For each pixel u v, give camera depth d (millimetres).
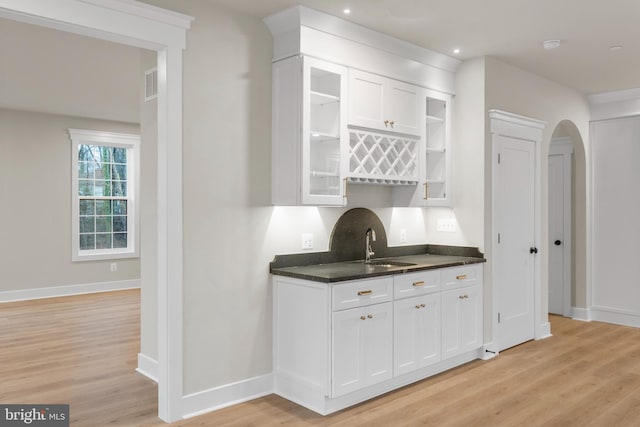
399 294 3545
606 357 4375
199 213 3141
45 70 4941
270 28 3488
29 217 7008
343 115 3551
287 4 3221
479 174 4379
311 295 3217
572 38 3936
